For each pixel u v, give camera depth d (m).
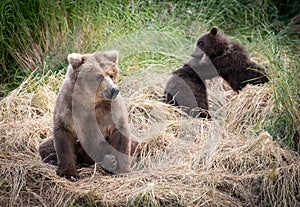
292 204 10.19
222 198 10.08
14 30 14.45
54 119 10.35
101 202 9.89
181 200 9.90
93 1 14.84
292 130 11.13
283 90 11.43
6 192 10.27
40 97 12.84
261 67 12.94
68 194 10.05
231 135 11.68
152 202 9.82
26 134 11.79
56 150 10.41
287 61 13.27
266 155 10.71
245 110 12.04
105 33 14.54
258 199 10.23
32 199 10.19
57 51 14.25
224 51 12.92
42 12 14.50
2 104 12.72
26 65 14.23
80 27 14.56
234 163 10.70
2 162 10.73
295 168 10.44
